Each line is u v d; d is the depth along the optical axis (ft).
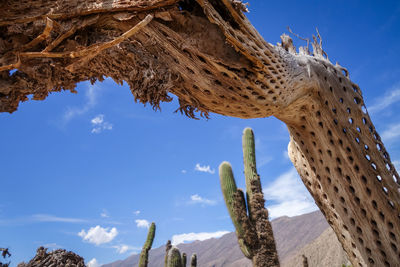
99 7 9.03
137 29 8.79
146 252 43.98
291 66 12.77
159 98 10.07
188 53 10.03
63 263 8.93
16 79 9.66
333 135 14.28
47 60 9.56
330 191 14.89
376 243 13.65
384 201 13.60
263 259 27.48
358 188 14.03
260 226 28.81
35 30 9.10
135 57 9.86
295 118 14.62
